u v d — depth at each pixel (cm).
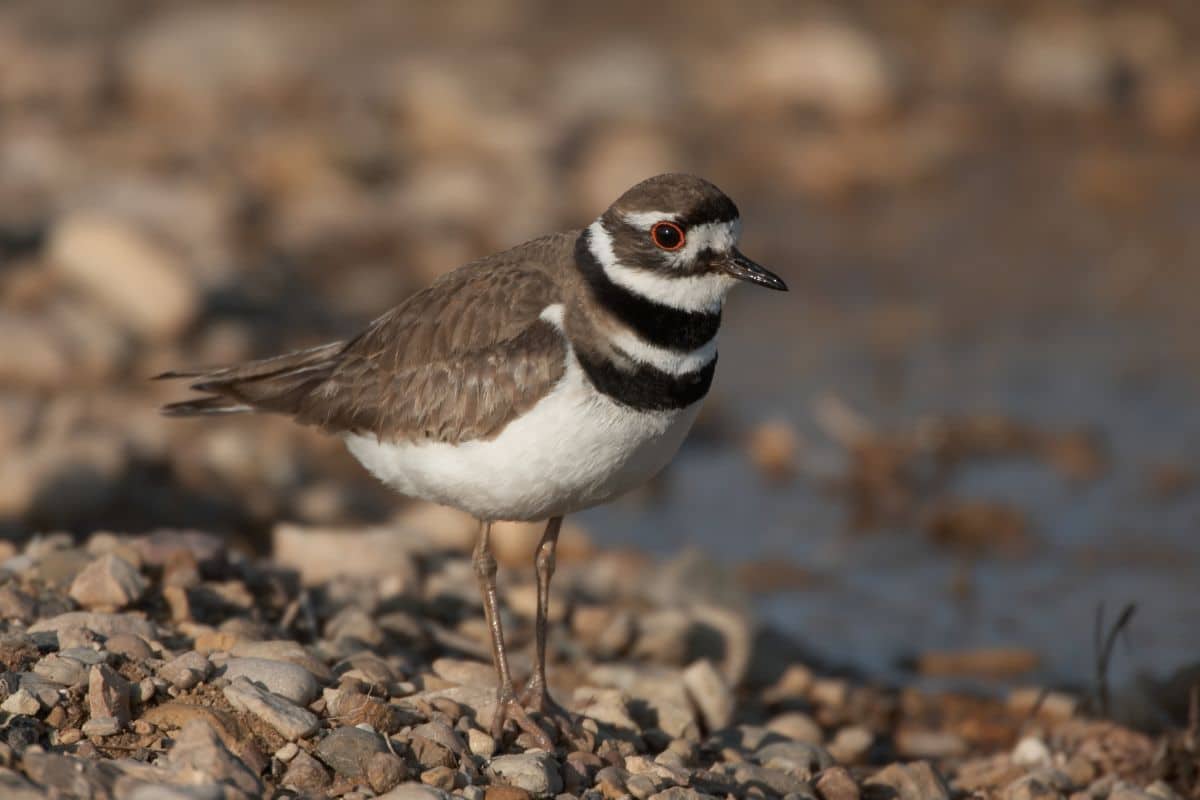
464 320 877
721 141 2448
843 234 2161
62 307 1703
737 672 1151
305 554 1156
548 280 875
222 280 1848
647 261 850
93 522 1341
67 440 1429
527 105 2520
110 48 2733
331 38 2858
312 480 1529
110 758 742
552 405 845
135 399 1590
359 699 816
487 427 857
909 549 1437
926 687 1193
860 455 1575
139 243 1742
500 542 1343
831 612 1323
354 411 917
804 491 1560
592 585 1263
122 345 1655
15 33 2792
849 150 2408
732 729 1004
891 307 1939
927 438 1605
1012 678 1209
